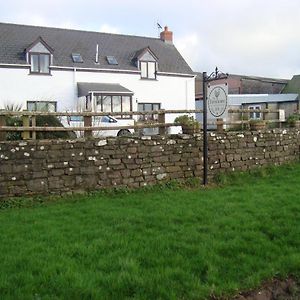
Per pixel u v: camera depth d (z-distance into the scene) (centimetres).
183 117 1084
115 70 2725
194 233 575
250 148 1140
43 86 2502
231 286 419
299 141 1298
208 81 1005
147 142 948
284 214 668
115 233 579
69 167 854
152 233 580
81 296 391
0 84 2388
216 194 862
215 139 1062
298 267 468
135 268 450
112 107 2614
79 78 2614
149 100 2853
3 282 412
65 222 648
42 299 382
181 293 404
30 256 484
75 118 1548
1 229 606
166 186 961
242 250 513
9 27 2684
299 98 3503
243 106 3619
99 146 887
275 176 1102
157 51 3088
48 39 2727
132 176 926
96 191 880
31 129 838
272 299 421
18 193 804
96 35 2973
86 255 493
